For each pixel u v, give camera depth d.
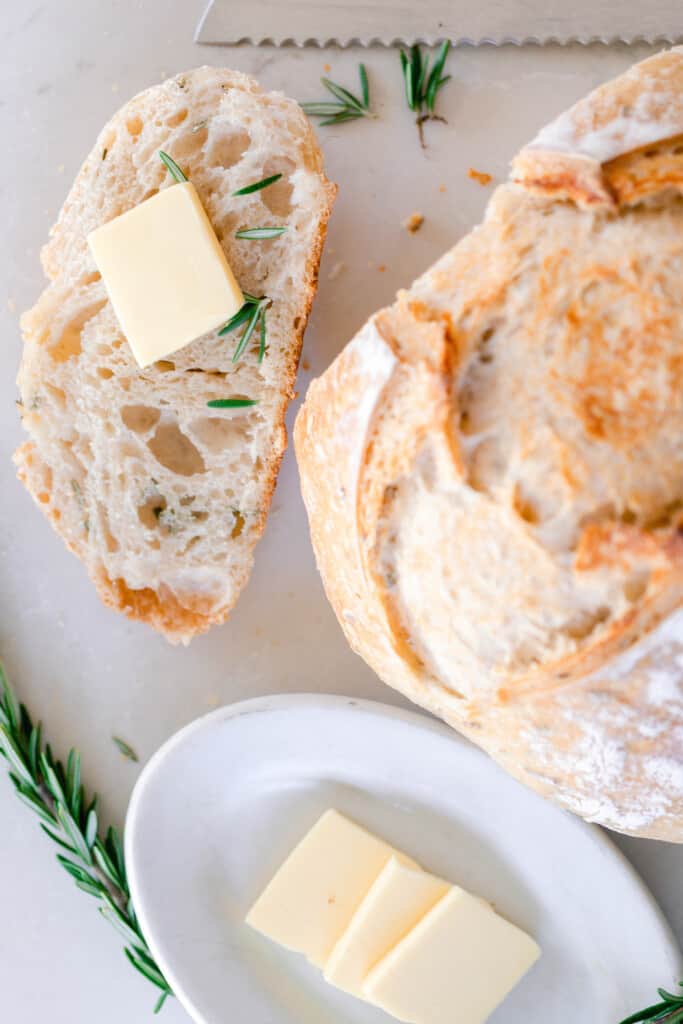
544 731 0.46
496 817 0.53
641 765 0.46
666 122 0.45
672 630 0.44
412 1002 0.52
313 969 0.54
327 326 0.53
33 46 0.54
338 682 0.54
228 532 0.52
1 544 0.54
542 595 0.44
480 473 0.45
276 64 0.53
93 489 0.52
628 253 0.44
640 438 0.44
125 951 0.54
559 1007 0.53
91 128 0.54
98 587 0.53
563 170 0.44
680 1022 0.51
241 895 0.54
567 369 0.44
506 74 0.53
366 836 0.53
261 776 0.53
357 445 0.46
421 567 0.46
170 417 0.52
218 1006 0.53
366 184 0.53
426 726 0.52
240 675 0.54
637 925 0.52
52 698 0.55
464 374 0.44
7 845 0.55
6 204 0.54
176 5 0.53
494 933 0.52
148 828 0.53
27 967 0.55
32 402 0.51
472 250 0.45
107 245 0.49
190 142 0.51
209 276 0.49
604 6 0.51
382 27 0.52
